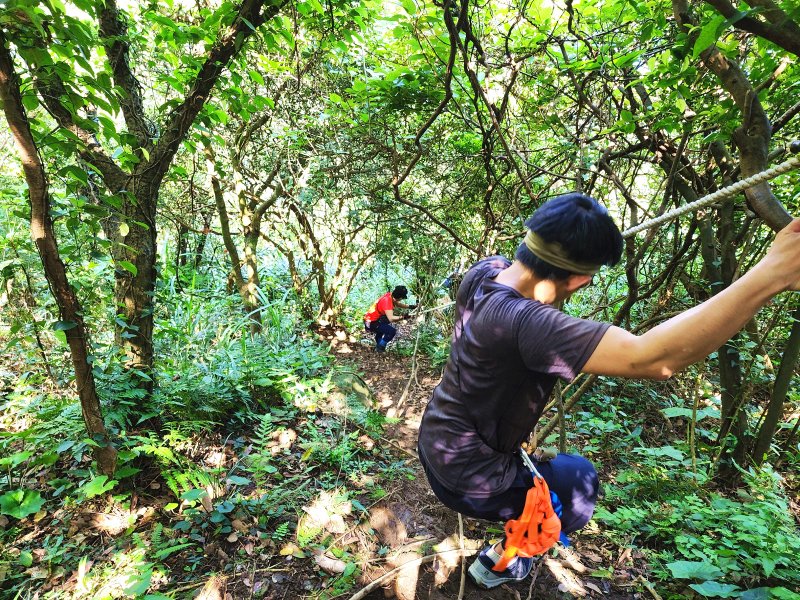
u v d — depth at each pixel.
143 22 3.43
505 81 3.01
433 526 2.42
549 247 1.16
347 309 6.79
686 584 2.09
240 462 2.69
